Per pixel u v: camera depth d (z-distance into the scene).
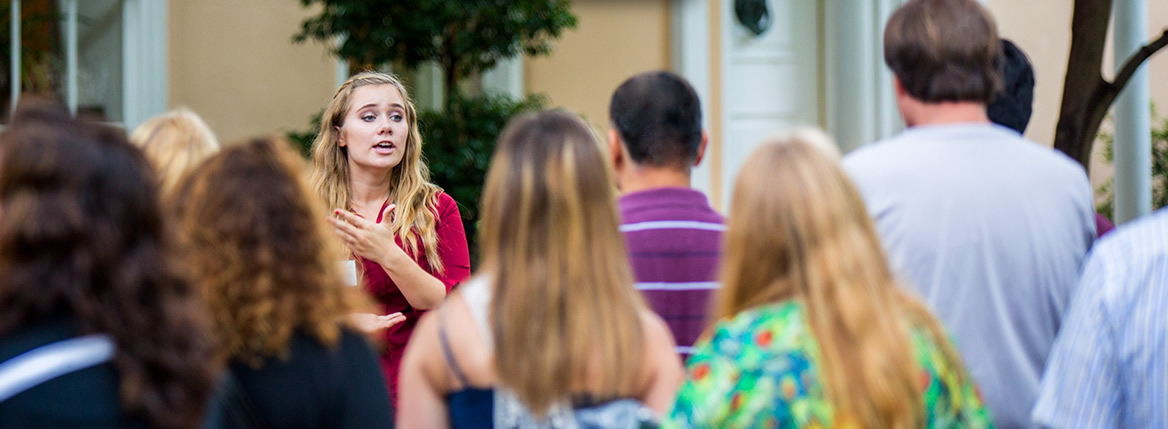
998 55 2.36
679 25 7.39
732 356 1.66
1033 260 2.22
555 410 1.88
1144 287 1.83
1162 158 6.64
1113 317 1.85
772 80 7.55
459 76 6.35
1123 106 5.57
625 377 1.90
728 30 7.49
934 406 1.65
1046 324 2.24
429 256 3.30
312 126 6.05
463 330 1.95
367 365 2.00
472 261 5.78
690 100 2.54
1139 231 1.87
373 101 3.35
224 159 1.97
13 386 1.48
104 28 6.18
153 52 6.29
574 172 1.94
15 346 1.50
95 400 1.51
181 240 1.76
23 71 5.89
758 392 1.62
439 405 1.99
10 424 1.48
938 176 2.25
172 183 2.25
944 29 2.32
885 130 6.88
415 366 1.99
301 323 1.92
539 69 7.32
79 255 1.51
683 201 2.50
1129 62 4.39
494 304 1.91
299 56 6.63
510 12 5.96
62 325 1.52
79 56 6.09
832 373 1.59
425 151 5.75
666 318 2.44
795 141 1.74
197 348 1.61
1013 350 2.21
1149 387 1.82
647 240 2.45
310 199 1.99
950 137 2.29
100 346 1.53
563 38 7.35
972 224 2.22
